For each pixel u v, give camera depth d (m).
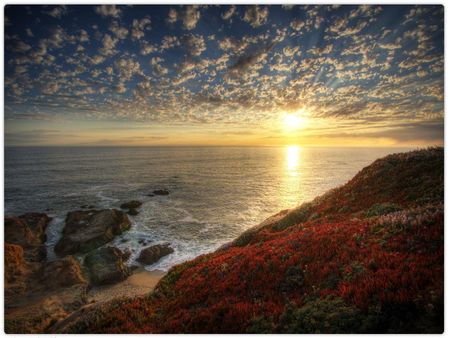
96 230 42.78
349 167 159.62
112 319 9.41
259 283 9.16
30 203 65.31
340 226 11.58
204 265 13.45
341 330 5.76
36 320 17.94
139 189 86.56
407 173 17.11
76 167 143.00
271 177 117.06
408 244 7.86
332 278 7.92
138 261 35.16
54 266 30.25
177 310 9.21
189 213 59.69
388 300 5.90
